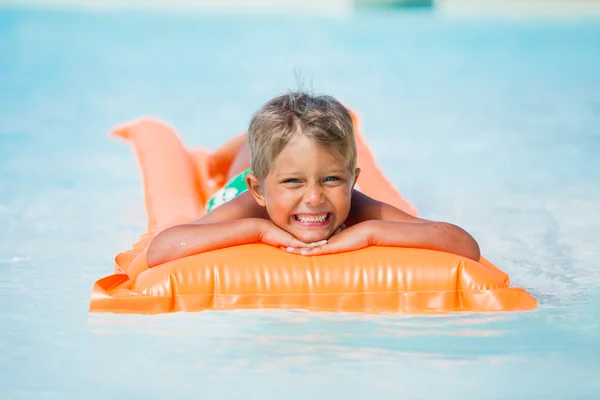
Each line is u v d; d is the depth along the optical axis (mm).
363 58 22812
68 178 10586
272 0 35562
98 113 15195
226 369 4699
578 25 29953
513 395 4363
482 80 19641
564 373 4652
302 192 5766
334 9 35125
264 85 18266
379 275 5836
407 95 17641
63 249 7609
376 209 6453
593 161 11711
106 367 4727
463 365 4777
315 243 5973
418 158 12039
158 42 24656
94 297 5738
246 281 5793
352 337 5234
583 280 6633
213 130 13914
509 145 12938
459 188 10219
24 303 5957
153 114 15195
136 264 6262
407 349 5031
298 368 4723
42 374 4625
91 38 25000
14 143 12672
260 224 6043
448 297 5820
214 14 31766
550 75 20359
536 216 8844
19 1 31953
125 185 10273
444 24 30609
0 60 21125
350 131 5812
